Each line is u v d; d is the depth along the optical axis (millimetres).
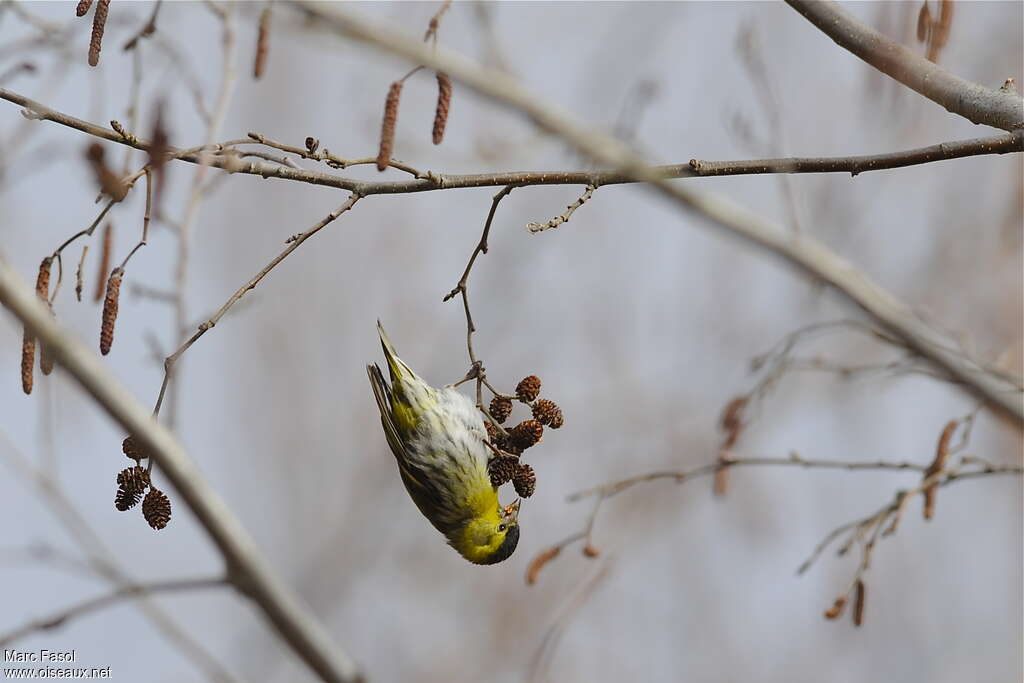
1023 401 8094
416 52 8055
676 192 6621
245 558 5430
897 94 10938
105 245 6273
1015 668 15328
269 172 5996
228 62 7457
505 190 6609
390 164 6145
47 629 5477
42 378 6250
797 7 7227
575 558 16453
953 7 7105
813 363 10578
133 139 5879
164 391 5742
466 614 16266
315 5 7941
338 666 5477
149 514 5613
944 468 7934
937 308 14055
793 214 9523
